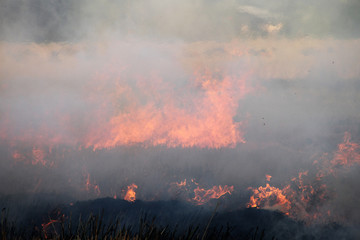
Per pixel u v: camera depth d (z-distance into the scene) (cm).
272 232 613
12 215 646
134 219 632
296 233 620
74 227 575
